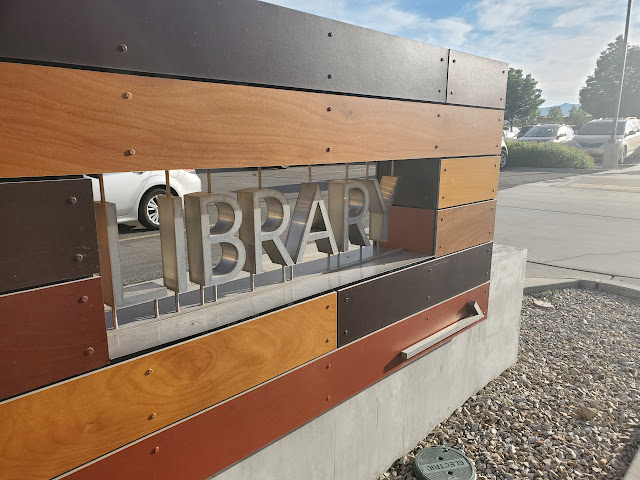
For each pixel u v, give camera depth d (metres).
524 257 3.89
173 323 1.74
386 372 2.61
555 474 2.85
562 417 3.43
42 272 1.26
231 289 2.15
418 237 2.91
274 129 1.78
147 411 1.56
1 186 1.17
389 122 2.30
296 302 2.02
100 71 1.32
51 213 1.26
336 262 2.66
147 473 1.60
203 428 1.74
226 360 1.77
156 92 1.44
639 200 12.17
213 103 1.58
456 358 3.30
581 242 7.86
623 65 19.91
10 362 1.24
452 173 2.85
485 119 3.03
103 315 1.40
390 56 2.23
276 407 2.01
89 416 1.42
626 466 2.92
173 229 1.67
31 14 1.18
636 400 3.64
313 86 1.90
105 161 1.36
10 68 1.17
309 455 2.26
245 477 1.95
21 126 1.20
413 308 2.73
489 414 3.40
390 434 2.81
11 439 1.28
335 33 1.95
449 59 2.62
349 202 2.59
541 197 12.74
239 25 1.61
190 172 7.76
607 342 4.60
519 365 4.15
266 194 1.96
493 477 2.83
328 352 2.21
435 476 2.71
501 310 3.74
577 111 60.34
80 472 1.43
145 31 1.39
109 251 1.56
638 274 6.27
